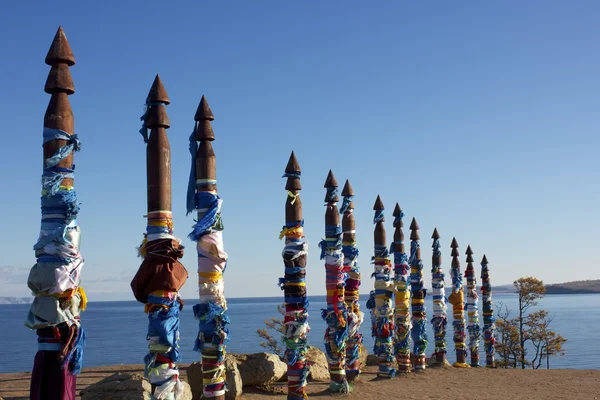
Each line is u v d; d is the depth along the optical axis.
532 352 86.31
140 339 109.88
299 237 15.72
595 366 71.12
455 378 23.09
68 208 8.51
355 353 20.69
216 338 11.70
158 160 10.09
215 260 11.73
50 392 8.18
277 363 18.59
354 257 20.42
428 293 26.47
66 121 8.73
